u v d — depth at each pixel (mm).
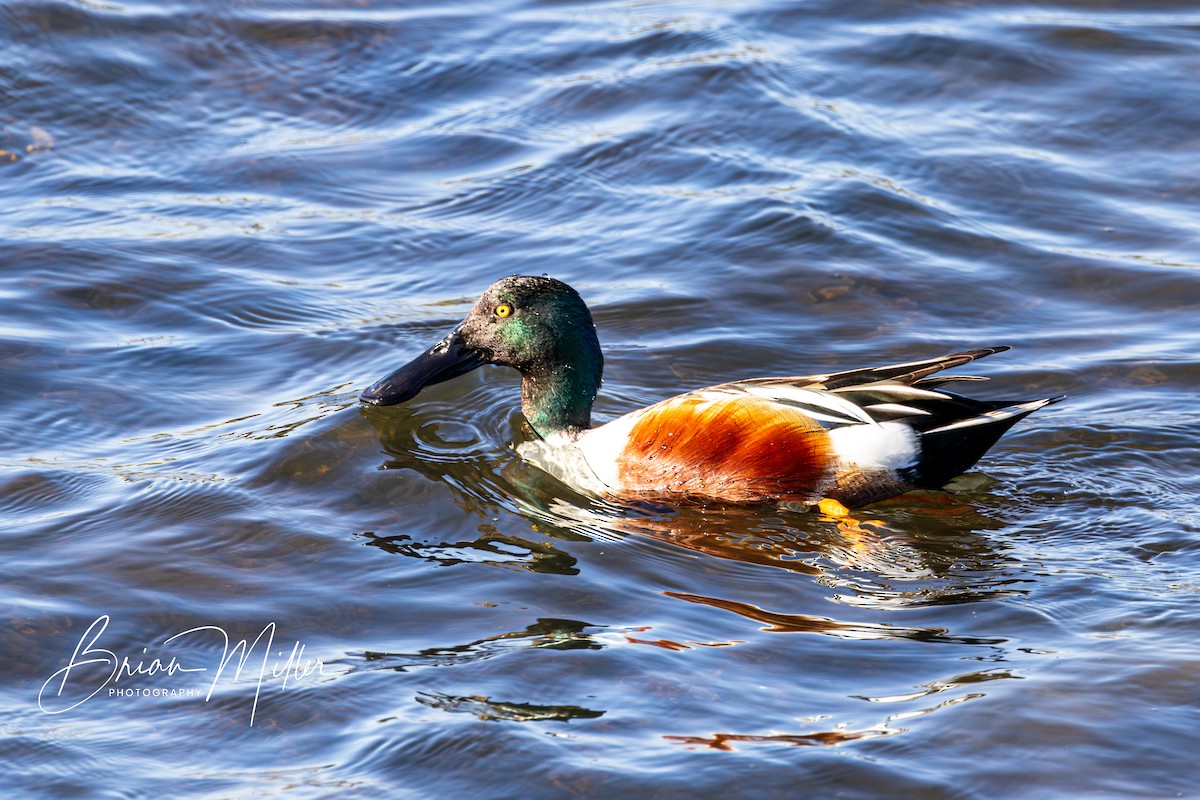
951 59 20609
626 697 8602
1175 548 10562
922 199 17328
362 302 15328
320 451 12328
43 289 15141
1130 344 14297
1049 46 20906
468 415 13469
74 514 11125
